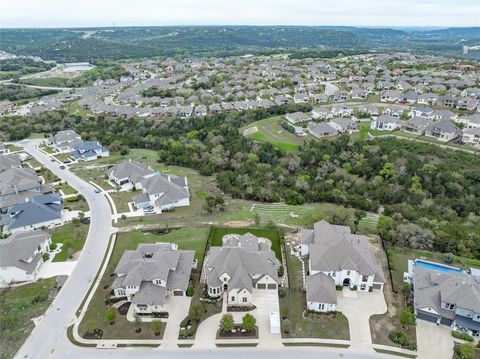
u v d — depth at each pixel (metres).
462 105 190.12
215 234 91.69
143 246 79.56
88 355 58.62
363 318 66.19
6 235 92.25
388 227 91.56
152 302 66.25
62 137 164.38
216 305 68.81
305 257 82.56
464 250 85.62
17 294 71.75
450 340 61.88
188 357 58.34
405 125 167.25
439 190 120.00
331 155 143.12
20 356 58.38
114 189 119.75
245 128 180.75
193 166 143.38
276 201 113.69
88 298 70.31
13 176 118.56
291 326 64.31
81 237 90.88
